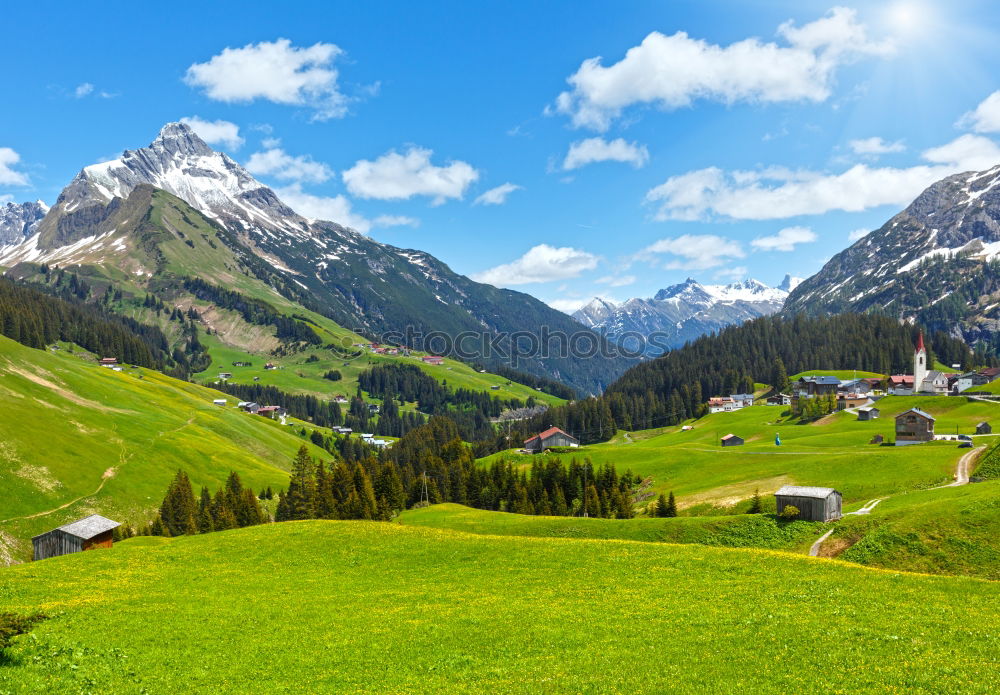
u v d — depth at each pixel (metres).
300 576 54.75
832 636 32.53
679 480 137.12
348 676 31.59
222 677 31.73
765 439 177.25
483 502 146.75
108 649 34.94
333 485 148.12
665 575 49.66
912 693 25.53
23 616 38.97
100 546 80.19
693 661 30.66
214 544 66.94
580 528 80.94
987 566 53.06
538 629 37.12
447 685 29.75
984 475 85.94
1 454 125.19
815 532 69.25
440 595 47.06
